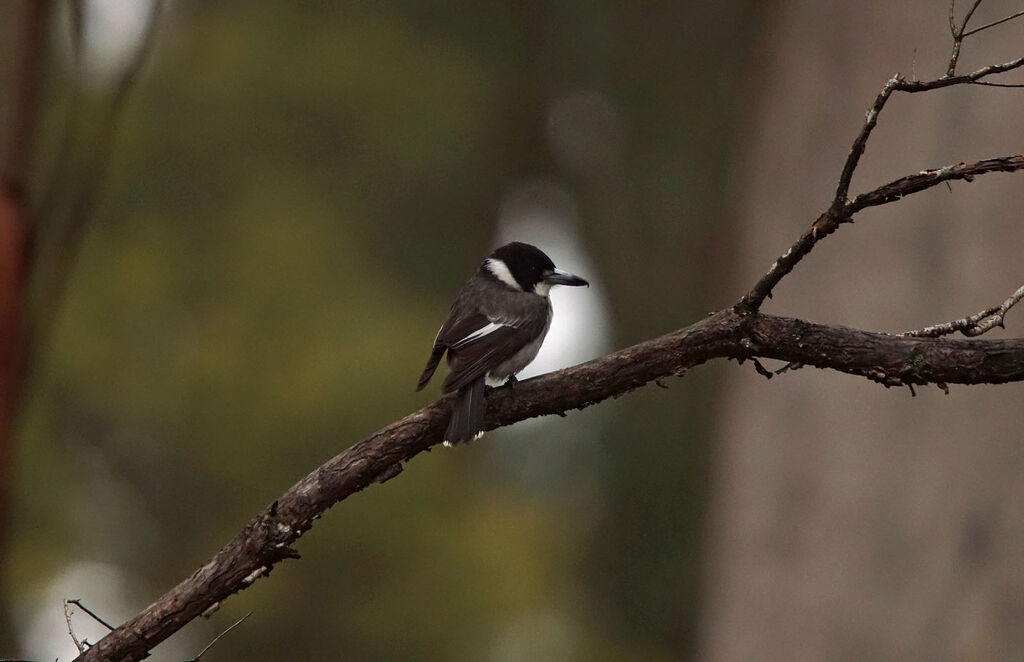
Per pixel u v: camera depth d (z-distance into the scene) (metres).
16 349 5.72
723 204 21.61
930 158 9.38
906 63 9.91
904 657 8.66
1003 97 8.88
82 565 14.95
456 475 15.74
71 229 5.90
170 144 19.22
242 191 19.36
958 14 9.42
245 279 16.97
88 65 9.73
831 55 11.27
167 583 14.57
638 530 19.52
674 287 22.48
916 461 8.92
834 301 10.02
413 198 22.17
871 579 9.10
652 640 19.05
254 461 14.44
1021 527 8.02
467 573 14.40
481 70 21.94
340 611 13.91
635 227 23.27
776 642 10.02
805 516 9.99
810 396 10.17
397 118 20.39
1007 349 4.79
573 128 23.47
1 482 5.73
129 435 15.12
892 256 9.43
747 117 18.20
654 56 22.66
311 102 19.67
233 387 14.98
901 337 4.91
